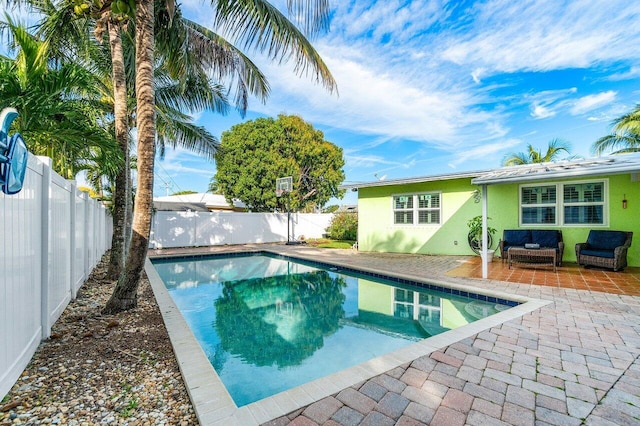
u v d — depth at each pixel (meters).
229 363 3.80
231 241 16.45
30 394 2.45
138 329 3.93
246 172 19.69
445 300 6.48
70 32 6.55
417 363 2.95
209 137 10.83
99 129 5.05
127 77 8.02
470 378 2.68
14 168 2.07
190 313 5.85
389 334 4.76
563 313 4.39
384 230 12.88
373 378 2.68
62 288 4.44
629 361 2.98
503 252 8.72
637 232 7.76
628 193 7.85
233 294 7.28
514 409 2.26
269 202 19.84
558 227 8.85
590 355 3.11
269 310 6.06
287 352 4.12
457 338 3.53
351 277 8.95
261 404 2.29
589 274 7.07
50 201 3.62
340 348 4.23
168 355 3.21
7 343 2.42
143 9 4.38
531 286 6.06
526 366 2.89
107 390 2.54
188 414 2.23
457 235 10.99
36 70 4.21
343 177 23.86
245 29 4.86
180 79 7.60
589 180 8.39
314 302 6.61
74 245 5.14
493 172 8.86
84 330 3.87
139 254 4.69
